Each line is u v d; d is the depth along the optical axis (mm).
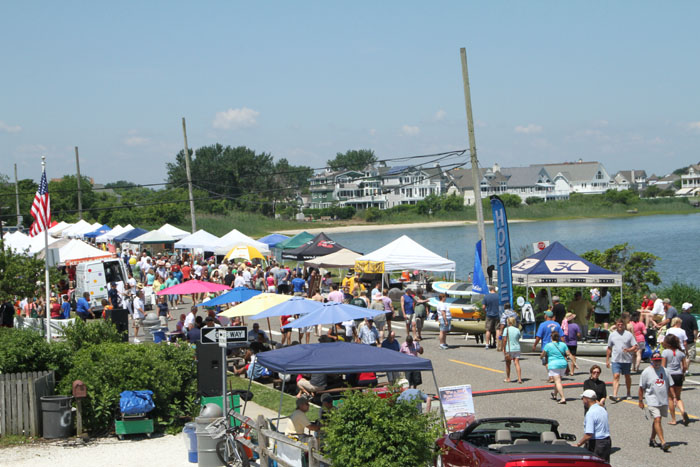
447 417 12906
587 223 137750
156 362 14484
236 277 32875
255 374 18203
